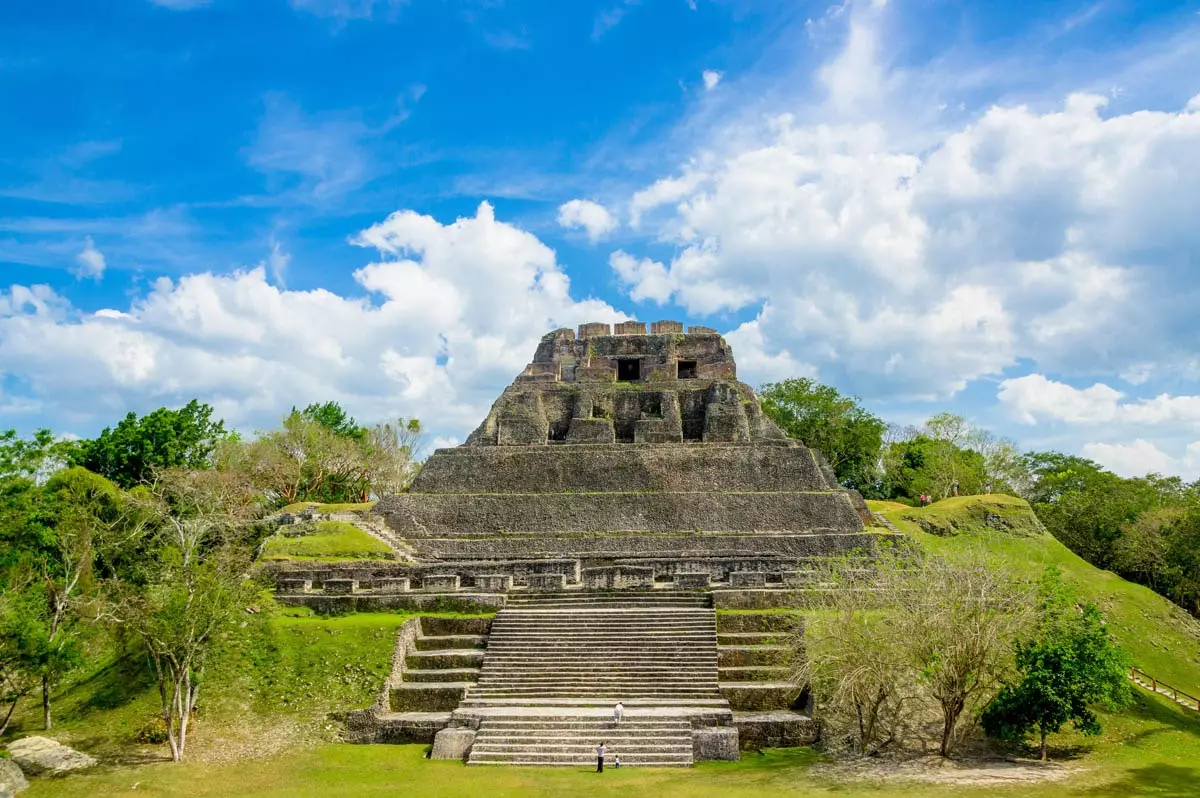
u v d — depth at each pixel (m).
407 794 21.33
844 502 44.84
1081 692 23.44
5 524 31.92
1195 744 25.14
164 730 26.20
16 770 22.64
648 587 35.31
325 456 65.50
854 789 20.72
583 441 50.66
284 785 22.50
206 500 42.50
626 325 58.56
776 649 29.84
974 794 19.97
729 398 52.53
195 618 25.17
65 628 31.36
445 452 48.88
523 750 25.09
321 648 30.19
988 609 24.00
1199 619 44.97
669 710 26.94
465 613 33.38
